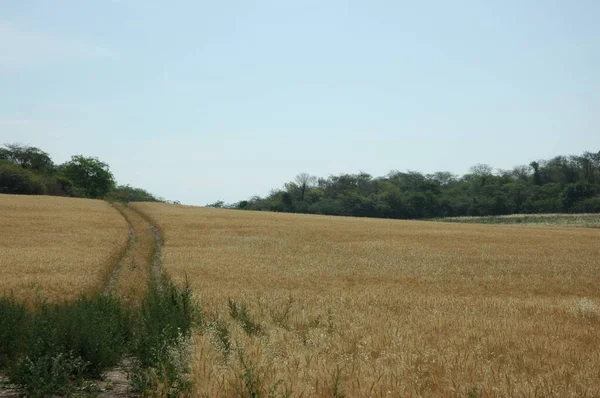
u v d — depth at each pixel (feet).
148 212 213.46
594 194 362.53
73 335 27.86
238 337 32.04
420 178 508.53
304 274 88.53
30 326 30.55
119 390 25.04
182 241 129.29
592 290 83.56
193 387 22.39
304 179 454.40
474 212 381.40
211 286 71.10
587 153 418.10
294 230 169.89
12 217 167.02
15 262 85.61
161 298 44.86
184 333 33.73
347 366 25.84
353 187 467.11
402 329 37.70
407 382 23.18
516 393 21.95
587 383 23.98
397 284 82.89
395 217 389.80
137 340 31.71
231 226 171.12
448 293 76.18
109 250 102.73
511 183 424.87
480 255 124.16
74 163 396.37
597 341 36.19
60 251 100.42
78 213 190.70
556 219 320.50
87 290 64.59
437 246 141.69
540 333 38.19
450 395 21.90
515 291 80.89
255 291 66.64
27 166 422.41
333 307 52.65
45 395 23.34
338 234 164.76
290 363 25.81
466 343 33.01
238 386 21.84
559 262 115.03
